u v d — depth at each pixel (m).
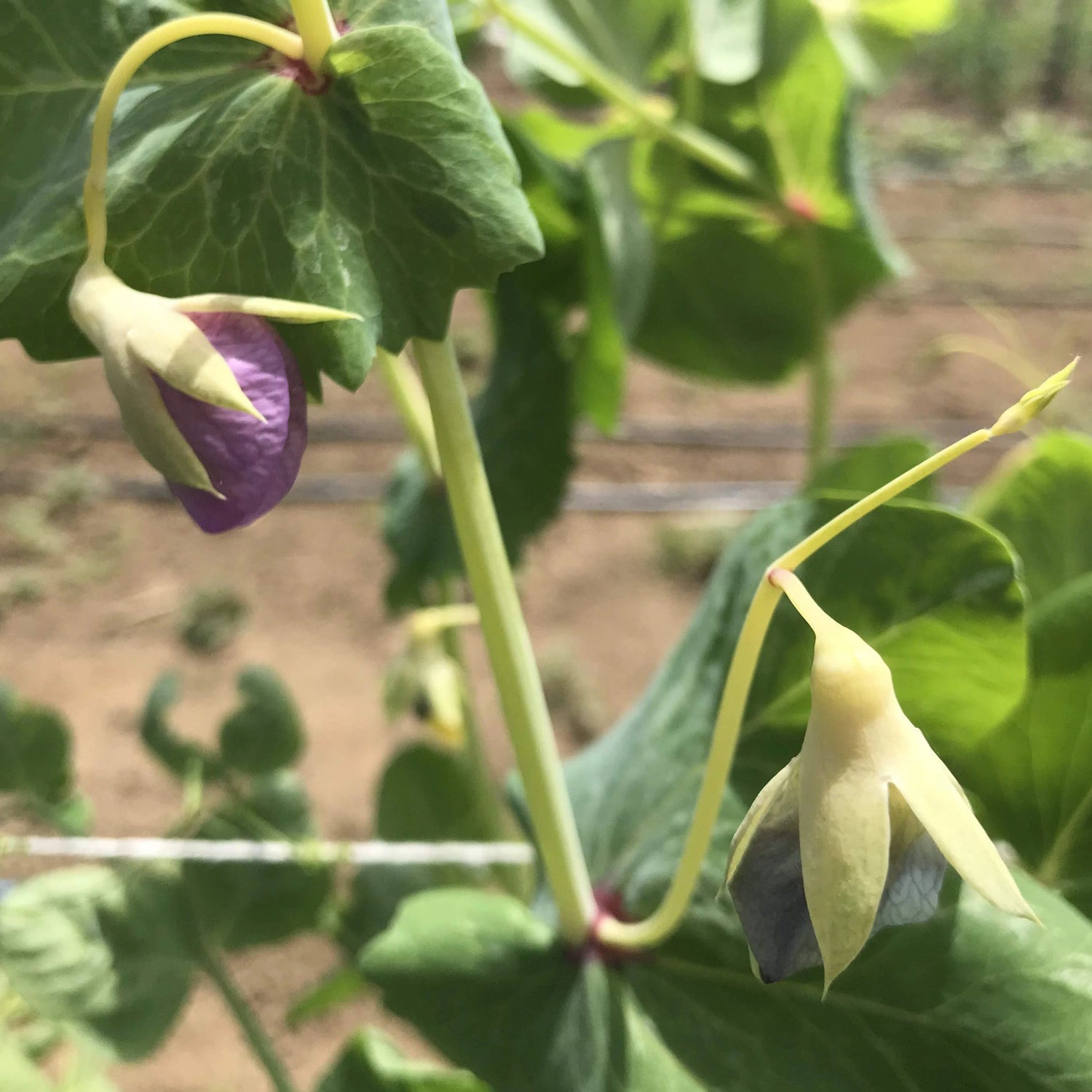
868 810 0.06
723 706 0.08
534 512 0.18
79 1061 0.17
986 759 0.11
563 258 0.18
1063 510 0.11
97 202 0.07
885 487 0.06
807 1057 0.09
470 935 0.10
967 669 0.09
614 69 0.17
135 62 0.07
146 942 0.16
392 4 0.08
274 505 0.07
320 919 0.17
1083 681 0.10
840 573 0.09
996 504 0.12
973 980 0.09
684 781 0.11
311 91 0.08
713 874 0.10
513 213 0.08
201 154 0.08
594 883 0.11
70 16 0.08
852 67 0.19
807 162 0.18
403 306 0.08
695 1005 0.10
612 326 0.19
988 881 0.06
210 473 0.07
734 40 0.17
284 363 0.07
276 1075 0.16
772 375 0.22
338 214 0.08
